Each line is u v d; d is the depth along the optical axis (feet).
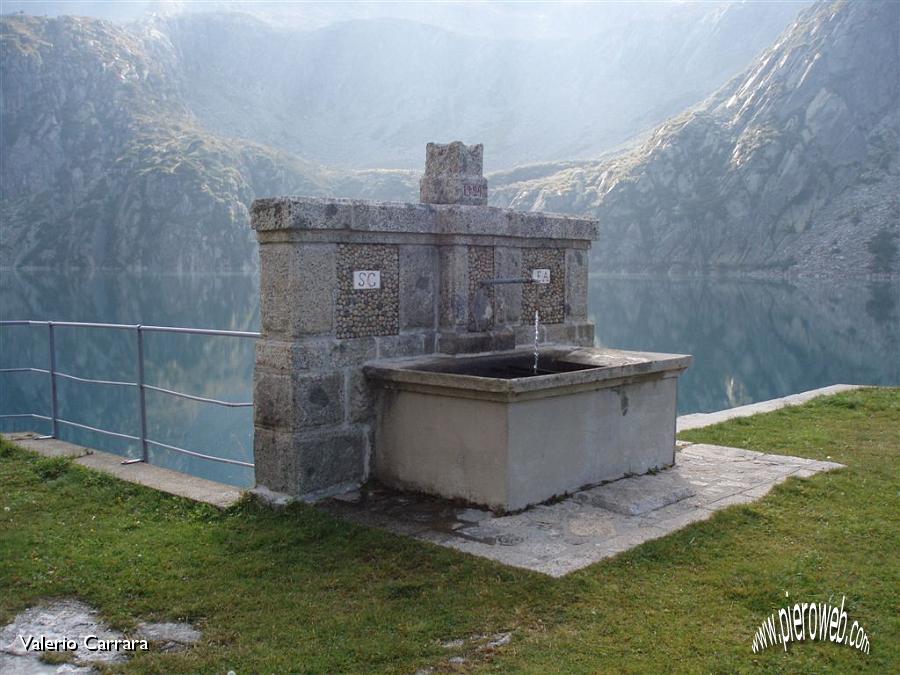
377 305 22.91
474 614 15.01
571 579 16.17
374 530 19.01
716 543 18.34
